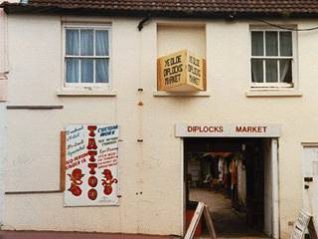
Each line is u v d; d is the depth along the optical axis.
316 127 15.96
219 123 15.79
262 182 17.28
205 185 40.56
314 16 16.06
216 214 22.44
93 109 15.59
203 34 16.22
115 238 14.50
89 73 15.86
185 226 16.27
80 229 15.34
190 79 14.94
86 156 15.48
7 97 15.37
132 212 15.50
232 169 26.66
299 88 16.03
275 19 16.09
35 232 14.96
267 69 16.34
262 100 15.95
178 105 15.78
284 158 15.91
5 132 15.31
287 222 15.80
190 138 16.73
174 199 15.61
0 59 15.42
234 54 16.00
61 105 15.50
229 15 15.86
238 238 16.02
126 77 15.72
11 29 15.49
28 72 15.48
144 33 15.81
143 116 15.69
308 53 16.14
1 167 15.25
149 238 14.77
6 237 14.01
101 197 15.45
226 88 15.91
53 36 15.62
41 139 15.41
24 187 15.27
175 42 16.14
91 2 15.70
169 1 16.17
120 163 15.56
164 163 15.66
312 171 15.93
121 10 15.58
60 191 15.34
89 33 15.92
